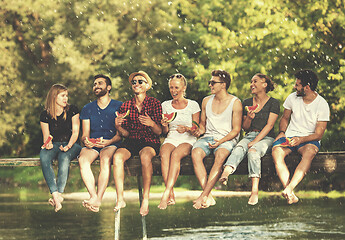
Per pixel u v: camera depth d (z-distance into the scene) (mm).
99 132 7266
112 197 17344
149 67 21969
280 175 6625
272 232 9695
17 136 25344
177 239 9164
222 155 6762
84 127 7324
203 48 17969
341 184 17406
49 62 23406
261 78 7152
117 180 6887
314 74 6887
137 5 21297
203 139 7039
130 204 15055
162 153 6980
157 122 7137
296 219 11234
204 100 7285
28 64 23578
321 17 15867
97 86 7254
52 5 22000
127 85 21750
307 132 6891
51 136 7117
